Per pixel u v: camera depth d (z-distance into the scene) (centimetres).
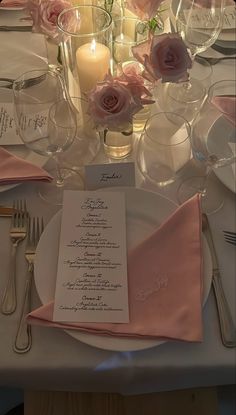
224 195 83
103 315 65
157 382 68
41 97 90
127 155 90
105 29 87
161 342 63
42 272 70
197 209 74
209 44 102
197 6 103
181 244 72
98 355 65
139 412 79
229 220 79
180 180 85
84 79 88
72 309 66
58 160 88
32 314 65
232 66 107
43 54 110
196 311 65
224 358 64
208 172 86
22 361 64
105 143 88
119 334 64
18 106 87
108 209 77
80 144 91
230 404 92
